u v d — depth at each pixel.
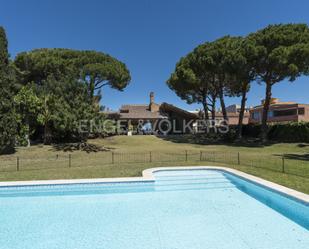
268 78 22.30
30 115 19.83
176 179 9.81
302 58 18.70
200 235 5.30
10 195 7.97
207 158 14.52
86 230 5.59
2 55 17.25
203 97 29.75
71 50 27.48
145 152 17.92
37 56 24.70
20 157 15.38
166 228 5.69
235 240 5.07
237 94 28.61
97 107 19.64
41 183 8.16
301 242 4.95
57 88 19.03
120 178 8.83
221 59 23.41
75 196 8.01
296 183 7.96
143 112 39.16
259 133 27.59
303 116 36.97
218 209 6.86
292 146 21.08
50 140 21.14
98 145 21.78
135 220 6.12
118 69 27.33
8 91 16.80
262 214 6.49
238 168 10.84
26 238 5.22
